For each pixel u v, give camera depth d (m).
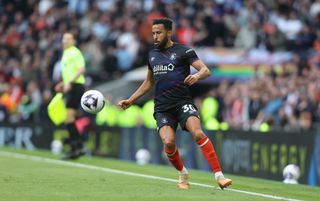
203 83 72.38
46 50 83.31
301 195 33.66
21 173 39.59
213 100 65.62
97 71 79.88
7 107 76.75
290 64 69.81
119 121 72.50
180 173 33.56
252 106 60.88
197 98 71.44
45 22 88.12
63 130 65.38
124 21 85.06
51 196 29.66
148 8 89.81
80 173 40.62
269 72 69.94
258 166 49.91
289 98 59.44
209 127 61.34
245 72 72.44
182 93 32.22
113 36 83.56
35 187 32.69
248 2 84.56
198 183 36.81
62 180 35.97
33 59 83.19
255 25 82.31
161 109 32.50
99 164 48.34
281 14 85.25
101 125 64.69
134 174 41.09
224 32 83.12
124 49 82.38
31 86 74.31
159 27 32.25
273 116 58.75
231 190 33.84
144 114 68.88
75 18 86.62
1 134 74.31
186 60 32.16
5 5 95.38
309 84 59.91
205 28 82.88
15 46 87.62
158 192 31.47
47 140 68.31
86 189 32.22
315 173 45.72
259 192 33.81
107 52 80.75
